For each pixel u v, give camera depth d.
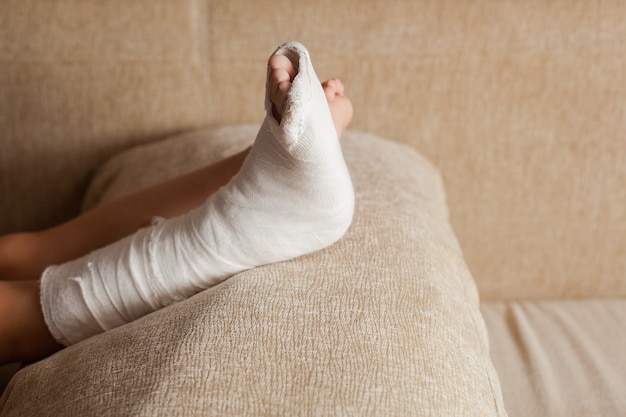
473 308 0.80
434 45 1.19
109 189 1.12
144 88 1.23
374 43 1.20
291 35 1.20
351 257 0.75
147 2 1.18
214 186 0.89
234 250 0.73
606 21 1.17
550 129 1.23
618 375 0.98
